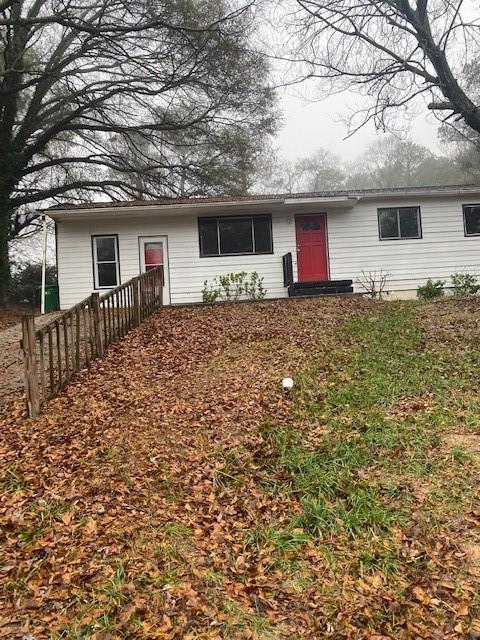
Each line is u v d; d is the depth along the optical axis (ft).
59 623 9.44
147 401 21.33
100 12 56.24
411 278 53.26
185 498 13.99
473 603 10.06
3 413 20.84
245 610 9.96
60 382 22.97
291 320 36.45
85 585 10.44
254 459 16.03
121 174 87.92
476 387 20.76
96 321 28.25
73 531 12.35
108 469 15.49
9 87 61.46
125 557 11.37
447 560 11.27
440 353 25.55
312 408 19.66
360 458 15.61
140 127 71.26
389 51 35.35
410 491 13.82
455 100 34.09
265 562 11.47
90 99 68.54
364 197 51.26
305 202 49.55
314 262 52.85
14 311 61.11
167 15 57.06
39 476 15.20
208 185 75.31
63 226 51.37
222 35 58.75
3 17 61.16
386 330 31.09
